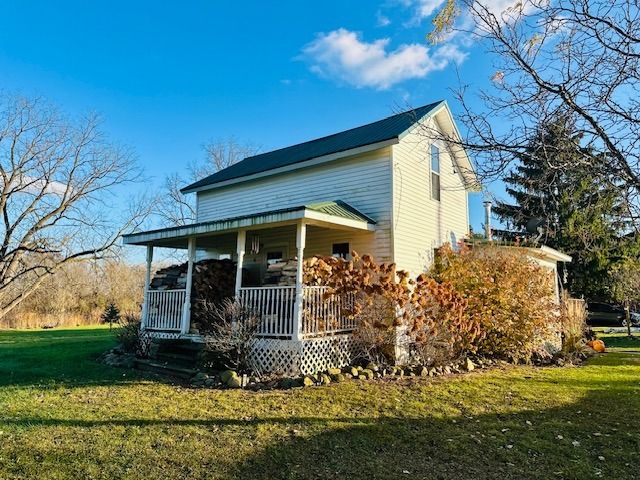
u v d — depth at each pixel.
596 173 3.82
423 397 7.04
